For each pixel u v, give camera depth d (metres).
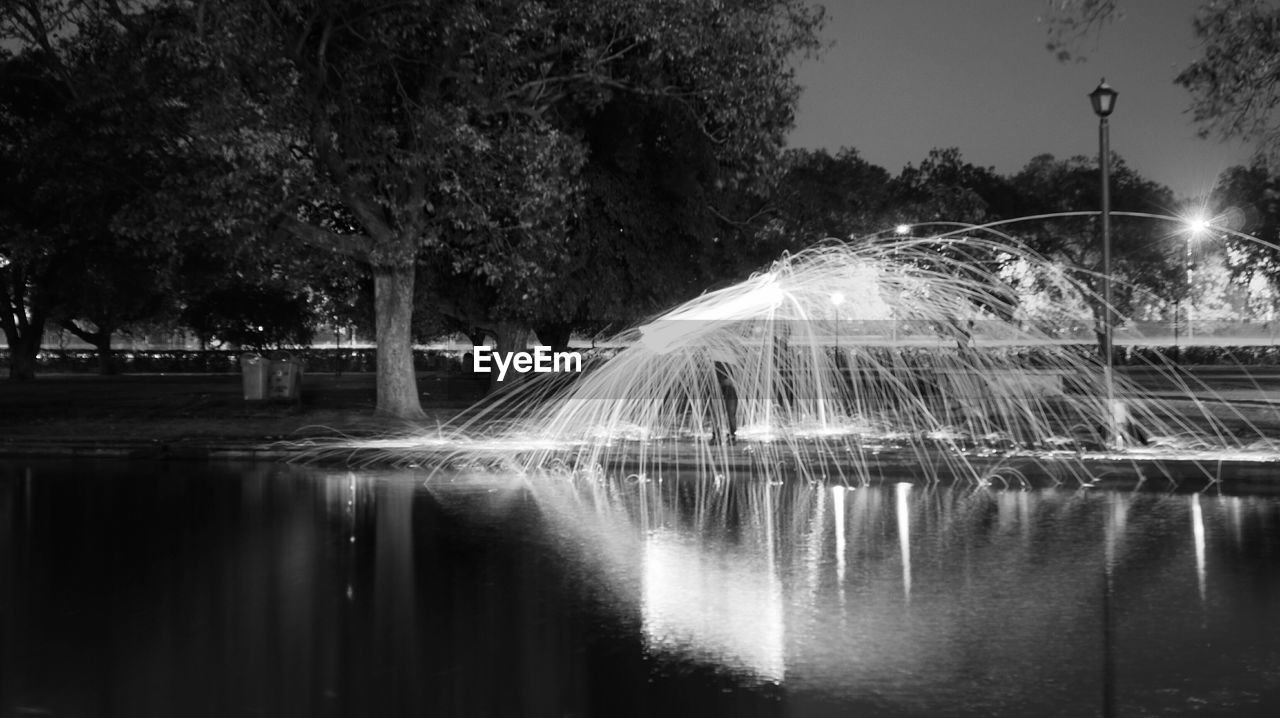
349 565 10.11
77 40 24.19
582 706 6.14
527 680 6.62
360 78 23.28
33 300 51.84
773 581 9.43
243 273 27.31
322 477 17.23
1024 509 13.58
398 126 24.64
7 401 32.06
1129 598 8.75
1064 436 20.27
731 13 24.70
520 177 23.84
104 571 9.83
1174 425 22.27
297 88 22.75
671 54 24.36
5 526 12.34
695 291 32.31
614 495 15.04
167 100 23.80
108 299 48.38
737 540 11.45
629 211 29.62
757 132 26.16
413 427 23.83
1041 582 9.35
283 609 8.41
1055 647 7.34
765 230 32.34
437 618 8.14
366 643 7.45
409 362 26.09
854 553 10.72
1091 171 59.78
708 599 8.76
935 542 11.30
